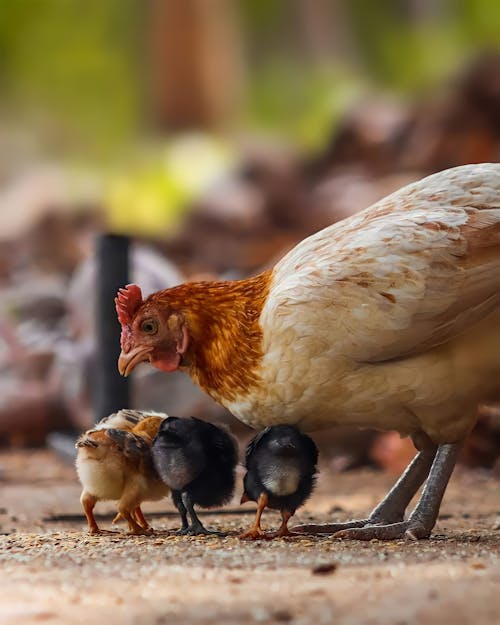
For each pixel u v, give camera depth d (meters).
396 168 31.69
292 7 51.16
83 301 18.23
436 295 8.09
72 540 8.67
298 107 49.38
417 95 37.06
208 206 31.31
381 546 8.04
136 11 50.81
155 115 48.38
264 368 8.48
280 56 51.44
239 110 48.75
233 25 48.81
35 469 15.75
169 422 8.79
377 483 14.32
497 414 14.66
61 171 44.69
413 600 5.99
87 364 17.58
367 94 45.94
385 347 8.16
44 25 52.34
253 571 6.92
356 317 8.14
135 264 16.86
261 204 31.28
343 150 33.66
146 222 34.28
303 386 8.37
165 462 8.66
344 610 5.80
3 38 52.53
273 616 5.71
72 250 30.42
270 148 35.97
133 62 51.44
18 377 18.83
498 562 7.19
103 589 6.44
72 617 5.79
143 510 11.03
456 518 10.69
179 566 7.12
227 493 8.98
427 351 8.29
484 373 8.34
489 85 29.98
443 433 8.60
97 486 8.92
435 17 51.53
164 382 16.16
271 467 8.32
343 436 16.03
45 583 6.65
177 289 9.03
